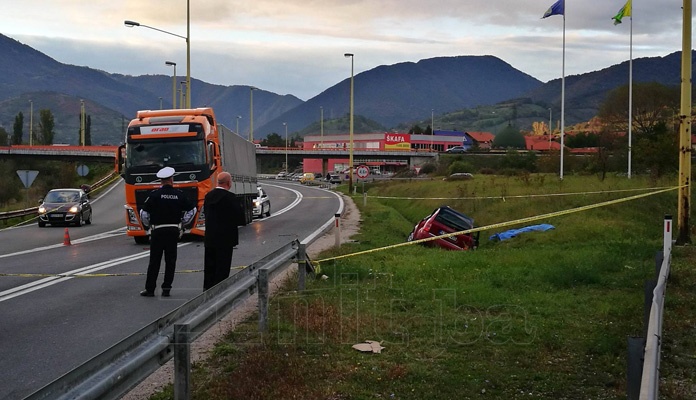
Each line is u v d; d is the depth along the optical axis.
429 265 14.47
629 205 26.08
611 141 59.00
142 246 21.91
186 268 15.74
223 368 7.06
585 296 10.95
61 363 7.68
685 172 17.14
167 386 6.57
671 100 97.50
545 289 11.65
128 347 4.75
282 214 38.72
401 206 45.19
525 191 32.47
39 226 32.72
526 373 6.87
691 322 8.77
